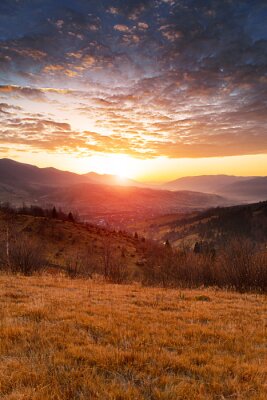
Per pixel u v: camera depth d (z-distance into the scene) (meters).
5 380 4.95
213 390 5.09
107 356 6.10
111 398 4.59
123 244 86.81
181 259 28.08
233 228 191.12
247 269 22.84
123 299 13.38
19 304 10.46
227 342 7.67
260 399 4.81
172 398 4.69
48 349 6.33
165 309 11.86
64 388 4.83
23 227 79.31
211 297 15.83
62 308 10.22
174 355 6.54
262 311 12.31
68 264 33.50
